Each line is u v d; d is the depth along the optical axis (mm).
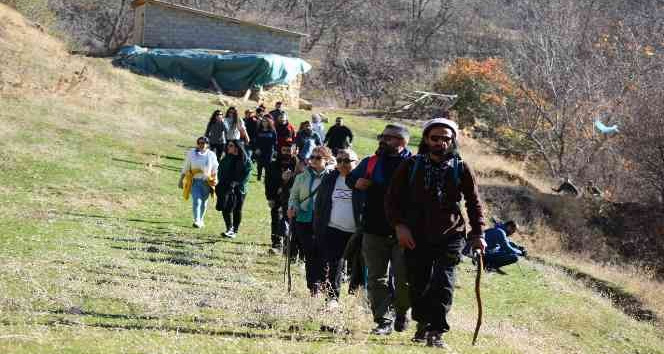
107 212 31047
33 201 30719
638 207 62406
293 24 152375
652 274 51875
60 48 71812
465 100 96062
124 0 123562
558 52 80625
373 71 145625
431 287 14180
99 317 14688
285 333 14641
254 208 36281
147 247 24812
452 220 14102
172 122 57531
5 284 16719
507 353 15578
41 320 13906
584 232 57156
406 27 160000
